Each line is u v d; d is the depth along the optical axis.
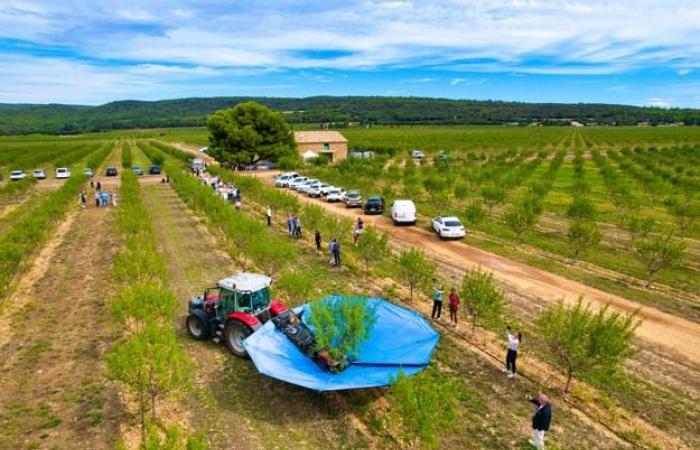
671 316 18.39
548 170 68.19
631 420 12.12
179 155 102.00
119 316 15.24
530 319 18.31
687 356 15.30
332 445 11.19
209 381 13.95
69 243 30.69
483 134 157.88
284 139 83.12
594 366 13.03
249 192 47.81
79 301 20.12
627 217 34.22
